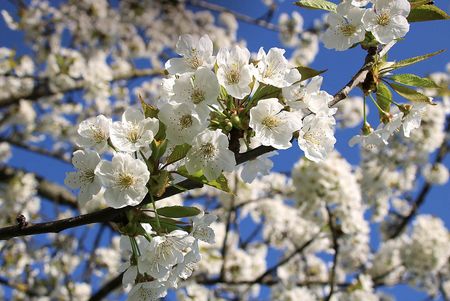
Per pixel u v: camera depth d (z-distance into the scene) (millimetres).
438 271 1782
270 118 430
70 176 431
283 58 438
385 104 488
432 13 478
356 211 1252
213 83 422
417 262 1644
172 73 448
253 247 1671
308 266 1592
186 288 1194
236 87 422
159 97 440
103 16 1790
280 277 1454
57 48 1700
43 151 1760
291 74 435
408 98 470
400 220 1948
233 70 426
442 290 1743
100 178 413
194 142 419
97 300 1169
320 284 1518
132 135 422
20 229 419
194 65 448
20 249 1442
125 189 412
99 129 439
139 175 413
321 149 444
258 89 438
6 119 1713
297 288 1466
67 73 1618
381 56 473
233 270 1375
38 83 1681
